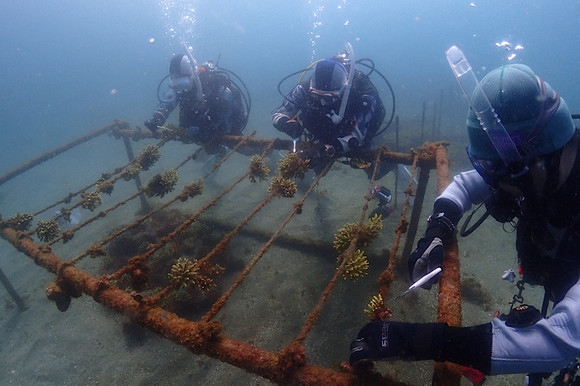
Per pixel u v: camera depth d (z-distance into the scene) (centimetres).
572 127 111
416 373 342
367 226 270
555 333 102
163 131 531
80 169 1300
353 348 137
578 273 120
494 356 106
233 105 582
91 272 583
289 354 165
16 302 530
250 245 562
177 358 397
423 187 401
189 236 591
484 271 488
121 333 444
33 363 429
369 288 450
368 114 388
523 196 124
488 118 115
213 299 454
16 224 388
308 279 479
